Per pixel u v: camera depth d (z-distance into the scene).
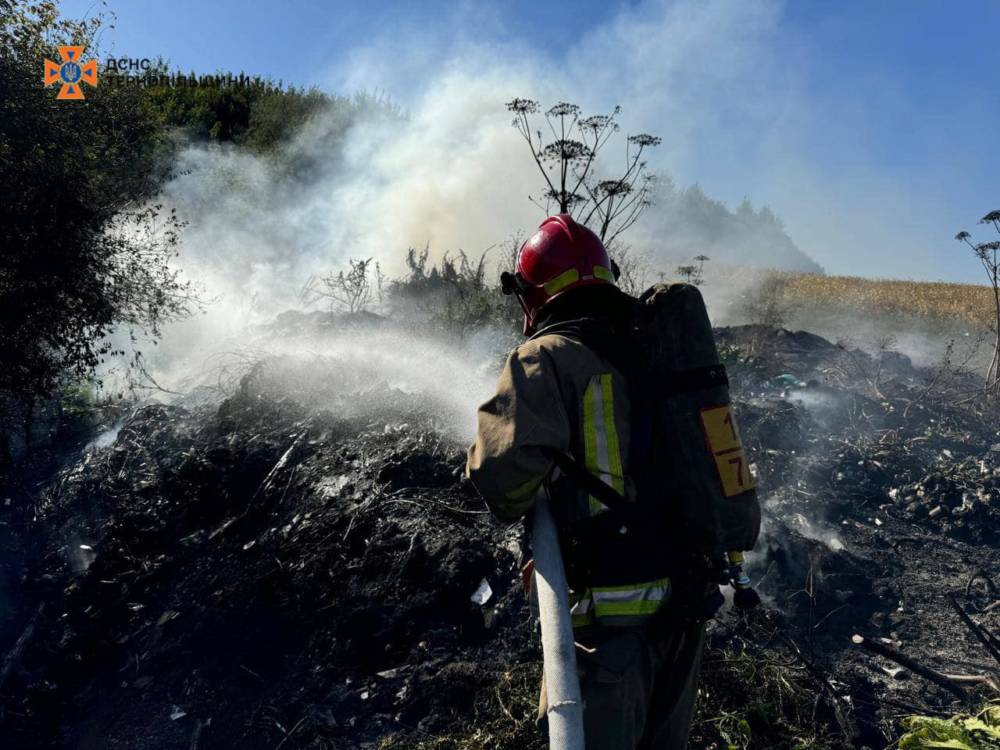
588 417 1.76
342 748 2.73
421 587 3.29
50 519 4.45
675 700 1.86
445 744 2.66
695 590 1.80
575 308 1.93
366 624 3.19
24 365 5.22
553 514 1.80
